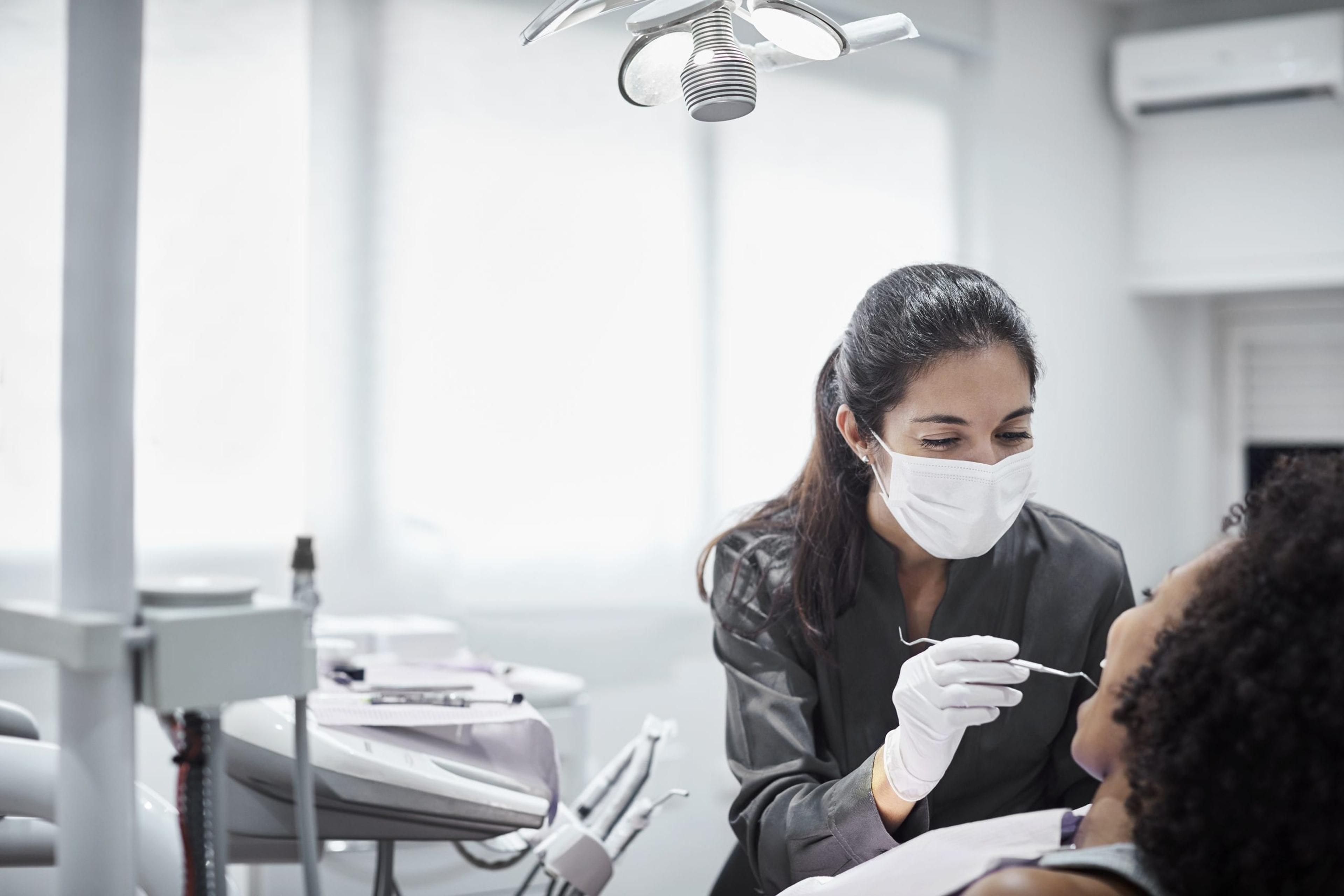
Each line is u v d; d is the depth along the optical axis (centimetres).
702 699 322
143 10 79
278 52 261
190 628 78
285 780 121
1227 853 71
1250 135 399
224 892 83
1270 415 438
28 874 164
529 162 297
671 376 320
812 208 347
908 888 92
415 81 280
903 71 366
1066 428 401
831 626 141
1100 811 85
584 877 130
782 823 128
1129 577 146
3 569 228
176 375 247
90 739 78
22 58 231
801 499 148
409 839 127
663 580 317
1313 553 71
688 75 119
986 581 141
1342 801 68
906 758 116
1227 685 71
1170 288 415
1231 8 402
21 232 231
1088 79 409
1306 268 391
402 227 278
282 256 261
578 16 117
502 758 137
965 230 379
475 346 288
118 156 78
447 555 283
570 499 302
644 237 316
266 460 258
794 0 120
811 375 346
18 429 230
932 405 129
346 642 191
